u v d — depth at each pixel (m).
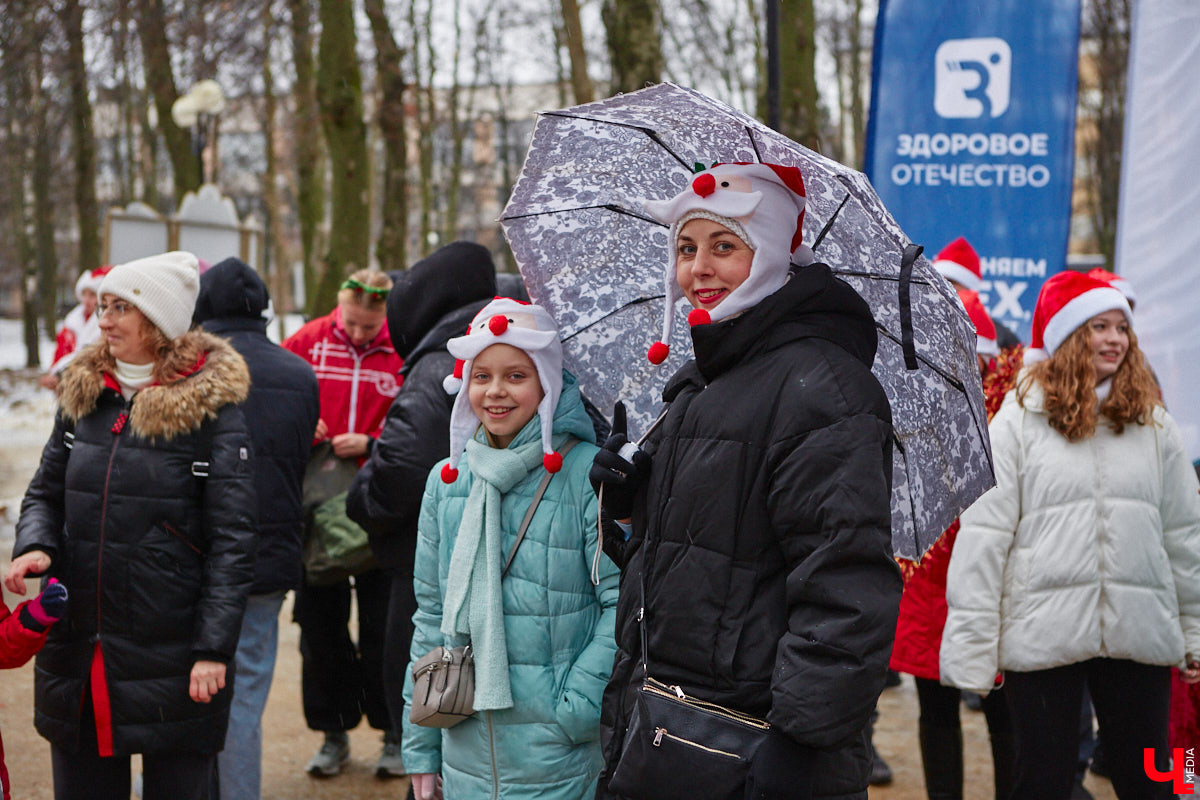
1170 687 3.49
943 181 6.75
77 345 8.85
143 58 16.08
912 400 2.56
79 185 23.02
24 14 11.96
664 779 2.11
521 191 2.82
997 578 3.47
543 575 2.79
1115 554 3.39
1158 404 3.54
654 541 2.24
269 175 20.17
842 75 24.19
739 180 2.27
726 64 22.42
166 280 3.26
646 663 2.25
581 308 2.90
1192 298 5.62
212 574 3.21
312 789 4.86
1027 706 3.47
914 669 4.10
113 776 3.30
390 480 3.69
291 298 36.19
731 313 2.27
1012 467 3.49
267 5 12.05
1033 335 3.65
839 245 2.52
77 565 3.19
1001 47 6.61
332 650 4.95
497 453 2.85
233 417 3.30
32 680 6.18
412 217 36.34
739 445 2.13
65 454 3.35
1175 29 5.62
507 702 2.74
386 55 12.09
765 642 2.10
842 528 1.99
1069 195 6.59
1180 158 5.63
